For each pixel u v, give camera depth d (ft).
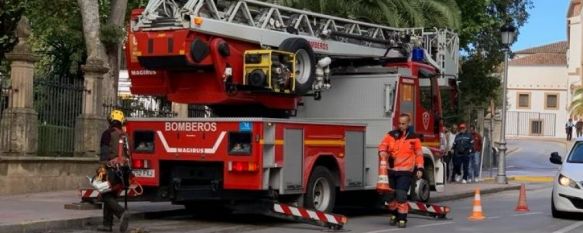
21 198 54.24
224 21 45.27
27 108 58.23
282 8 49.34
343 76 54.29
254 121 42.98
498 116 151.74
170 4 44.37
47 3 95.81
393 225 48.21
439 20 87.92
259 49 46.93
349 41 54.29
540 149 180.45
